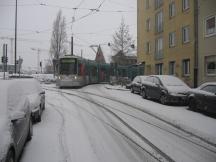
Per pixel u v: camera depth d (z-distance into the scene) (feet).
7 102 23.89
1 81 26.91
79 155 26.37
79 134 34.32
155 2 131.85
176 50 110.32
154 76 72.64
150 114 50.03
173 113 51.55
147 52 142.72
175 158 25.91
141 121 43.39
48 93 91.04
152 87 71.05
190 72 98.73
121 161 24.88
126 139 32.32
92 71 143.54
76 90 106.32
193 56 96.73
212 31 80.69
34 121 41.37
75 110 53.72
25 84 43.06
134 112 52.16
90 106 59.72
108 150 28.02
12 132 21.26
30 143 30.25
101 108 56.85
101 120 43.65
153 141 31.71
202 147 29.81
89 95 85.05
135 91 90.89
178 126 39.63
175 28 111.14
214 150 28.84
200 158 26.13
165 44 120.67
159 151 27.94
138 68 149.38
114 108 57.06
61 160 24.99
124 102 67.46
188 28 101.55
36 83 49.11
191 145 30.45
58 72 117.60
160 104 65.31
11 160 20.77
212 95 49.16
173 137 33.78
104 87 124.77
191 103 55.52
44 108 53.83
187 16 101.55
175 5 111.14
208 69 83.35
